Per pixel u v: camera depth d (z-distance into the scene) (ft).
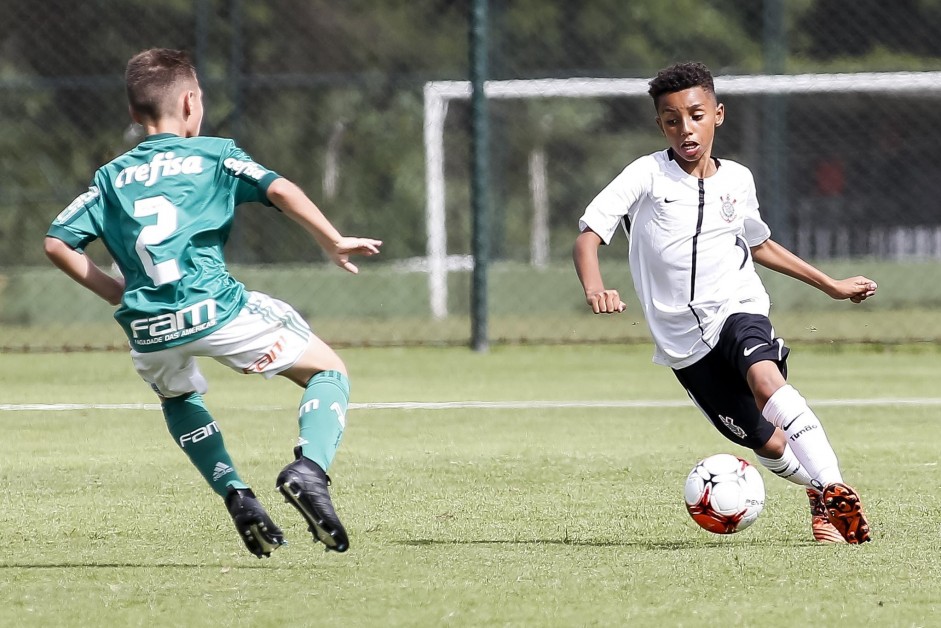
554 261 231.91
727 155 210.18
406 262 204.74
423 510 53.06
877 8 233.55
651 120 245.24
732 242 49.60
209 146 41.68
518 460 65.67
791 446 45.98
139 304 40.24
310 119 223.30
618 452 68.39
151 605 38.17
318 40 227.20
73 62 213.46
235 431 76.48
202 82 130.72
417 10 237.04
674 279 49.24
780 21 191.11
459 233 224.74
